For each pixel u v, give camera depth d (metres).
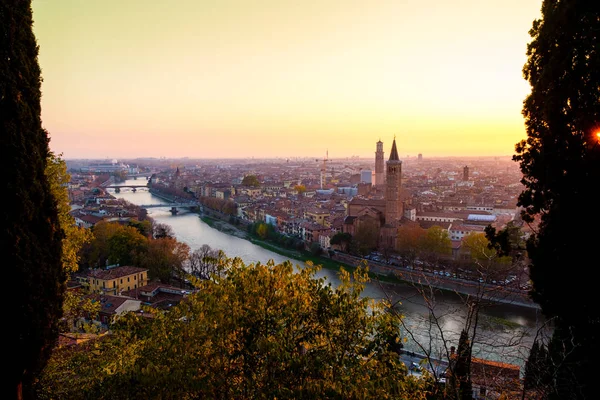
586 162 26.59
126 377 25.23
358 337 25.12
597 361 25.92
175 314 28.55
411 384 24.58
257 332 23.62
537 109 30.97
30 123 24.14
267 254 168.50
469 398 24.98
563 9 28.17
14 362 23.55
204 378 21.41
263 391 21.11
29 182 23.84
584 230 26.30
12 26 23.36
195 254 130.75
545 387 23.45
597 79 26.38
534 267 30.09
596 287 25.80
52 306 25.03
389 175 160.75
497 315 87.12
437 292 106.44
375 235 156.75
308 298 25.95
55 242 25.64
